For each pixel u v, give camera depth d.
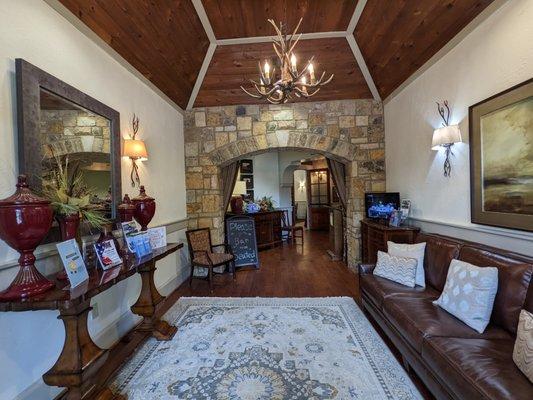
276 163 10.24
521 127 2.09
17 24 1.78
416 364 1.90
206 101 4.75
